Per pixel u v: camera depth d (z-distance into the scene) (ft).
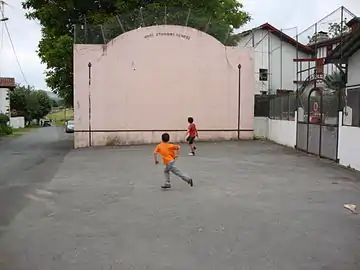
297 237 19.88
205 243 18.99
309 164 46.26
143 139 74.08
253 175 38.83
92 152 62.28
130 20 73.92
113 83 72.84
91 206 26.71
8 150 69.67
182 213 24.61
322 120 51.75
